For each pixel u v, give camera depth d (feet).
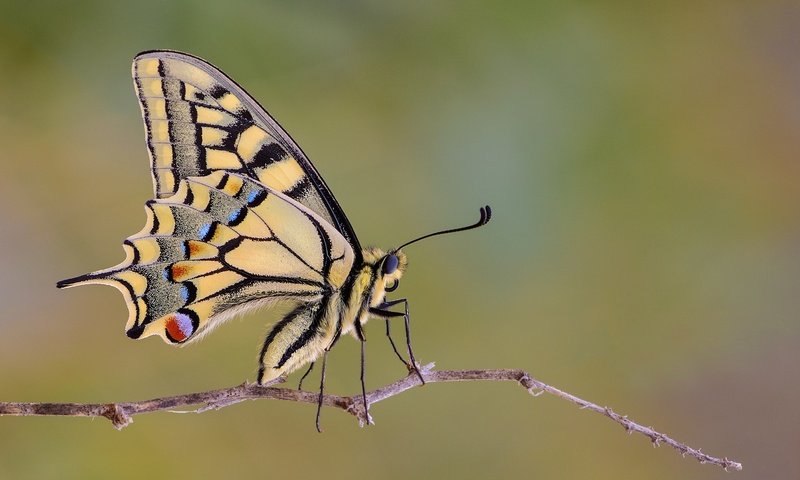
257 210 3.21
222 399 3.18
